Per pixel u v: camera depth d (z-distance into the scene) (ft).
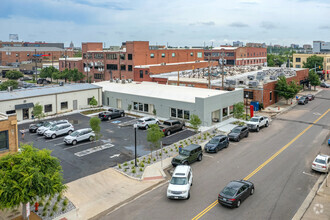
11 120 81.25
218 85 209.36
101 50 347.56
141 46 290.56
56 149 116.06
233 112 160.15
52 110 172.04
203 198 76.84
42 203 74.33
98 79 327.26
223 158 106.63
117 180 89.56
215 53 440.04
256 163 100.99
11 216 67.97
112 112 164.25
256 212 69.41
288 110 192.85
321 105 209.05
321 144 121.39
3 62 501.97
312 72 280.51
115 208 73.26
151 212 70.49
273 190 80.79
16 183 58.90
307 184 84.58
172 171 96.22
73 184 86.69
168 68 291.79
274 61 522.88
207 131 140.56
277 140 127.65
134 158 106.93
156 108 168.14
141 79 276.41
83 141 126.52
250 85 196.85
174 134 136.87
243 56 435.94
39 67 440.86
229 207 71.41
